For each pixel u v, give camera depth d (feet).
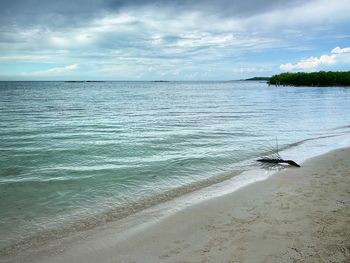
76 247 21.20
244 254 19.06
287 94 237.66
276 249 19.39
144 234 22.68
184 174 38.93
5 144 56.90
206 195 30.86
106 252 20.35
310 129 73.61
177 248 20.38
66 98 218.38
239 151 51.34
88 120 94.22
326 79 363.97
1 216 26.66
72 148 53.67
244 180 35.53
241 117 99.35
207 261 18.52
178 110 127.13
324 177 34.65
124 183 35.53
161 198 30.66
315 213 24.58
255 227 22.70
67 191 32.94
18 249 21.18
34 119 95.86
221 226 23.29
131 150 52.34
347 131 69.36
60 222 25.53
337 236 20.61
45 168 41.63
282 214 24.77
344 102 154.20
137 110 127.85
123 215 26.66
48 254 20.40
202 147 54.75
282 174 36.88
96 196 31.50
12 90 362.33
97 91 367.86
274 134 67.51
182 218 25.23
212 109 129.80
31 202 29.96
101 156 48.32
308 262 17.79
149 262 18.84
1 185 34.71
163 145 56.39
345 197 27.96
